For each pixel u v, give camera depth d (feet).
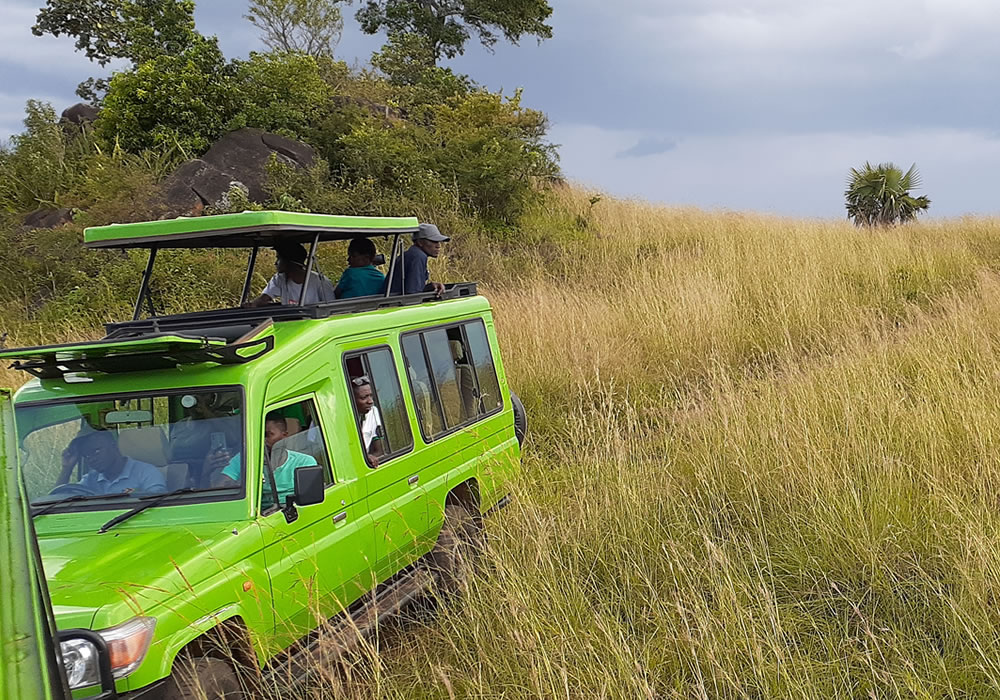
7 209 56.54
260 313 17.80
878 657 15.38
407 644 16.99
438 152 73.10
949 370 28.30
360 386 17.78
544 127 83.92
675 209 83.76
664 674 15.34
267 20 89.04
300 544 14.98
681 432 26.71
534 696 14.42
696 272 49.62
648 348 38.52
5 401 11.19
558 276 59.82
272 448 15.34
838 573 17.98
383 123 75.87
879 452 21.58
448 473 20.15
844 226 69.15
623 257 62.90
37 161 59.82
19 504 7.80
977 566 16.43
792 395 27.04
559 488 23.56
